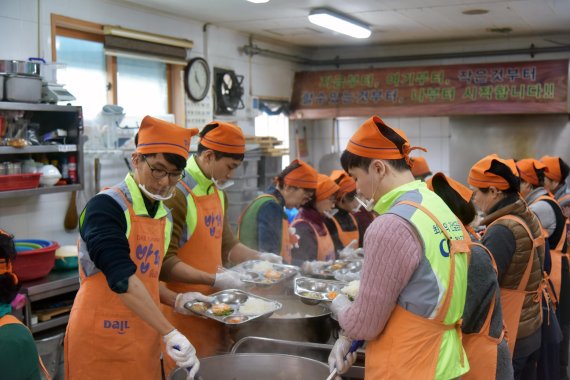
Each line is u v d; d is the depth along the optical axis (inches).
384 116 277.9
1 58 151.6
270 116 285.9
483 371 75.5
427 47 285.9
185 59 216.7
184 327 98.4
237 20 224.5
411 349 63.8
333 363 71.2
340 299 74.9
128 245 72.0
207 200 100.8
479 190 108.2
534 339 107.0
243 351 85.8
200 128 227.6
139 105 205.8
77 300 77.6
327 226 160.1
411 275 62.9
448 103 266.5
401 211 64.1
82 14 173.8
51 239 166.9
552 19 227.9
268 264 112.5
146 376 78.6
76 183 157.6
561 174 174.6
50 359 133.1
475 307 74.3
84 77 181.3
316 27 240.2
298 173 129.7
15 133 143.6
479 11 212.8
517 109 256.7
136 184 76.5
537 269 106.1
